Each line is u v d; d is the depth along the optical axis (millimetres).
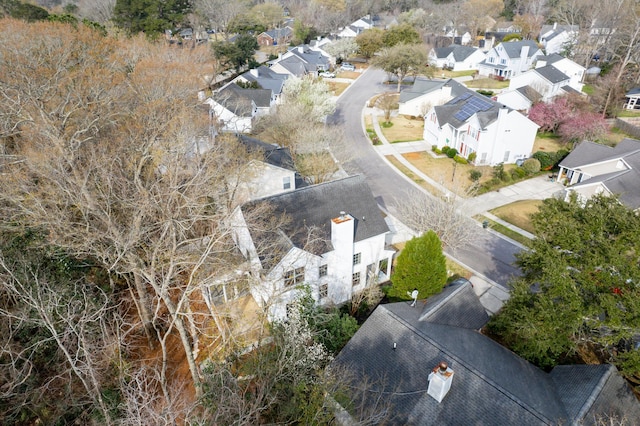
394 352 19125
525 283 22422
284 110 49438
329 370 19125
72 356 20531
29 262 21516
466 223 34781
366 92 82938
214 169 27453
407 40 91125
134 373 18797
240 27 95188
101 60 44469
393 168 50625
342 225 25500
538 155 49750
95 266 26719
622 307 18703
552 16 112625
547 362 20734
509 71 88625
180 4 81750
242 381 20094
